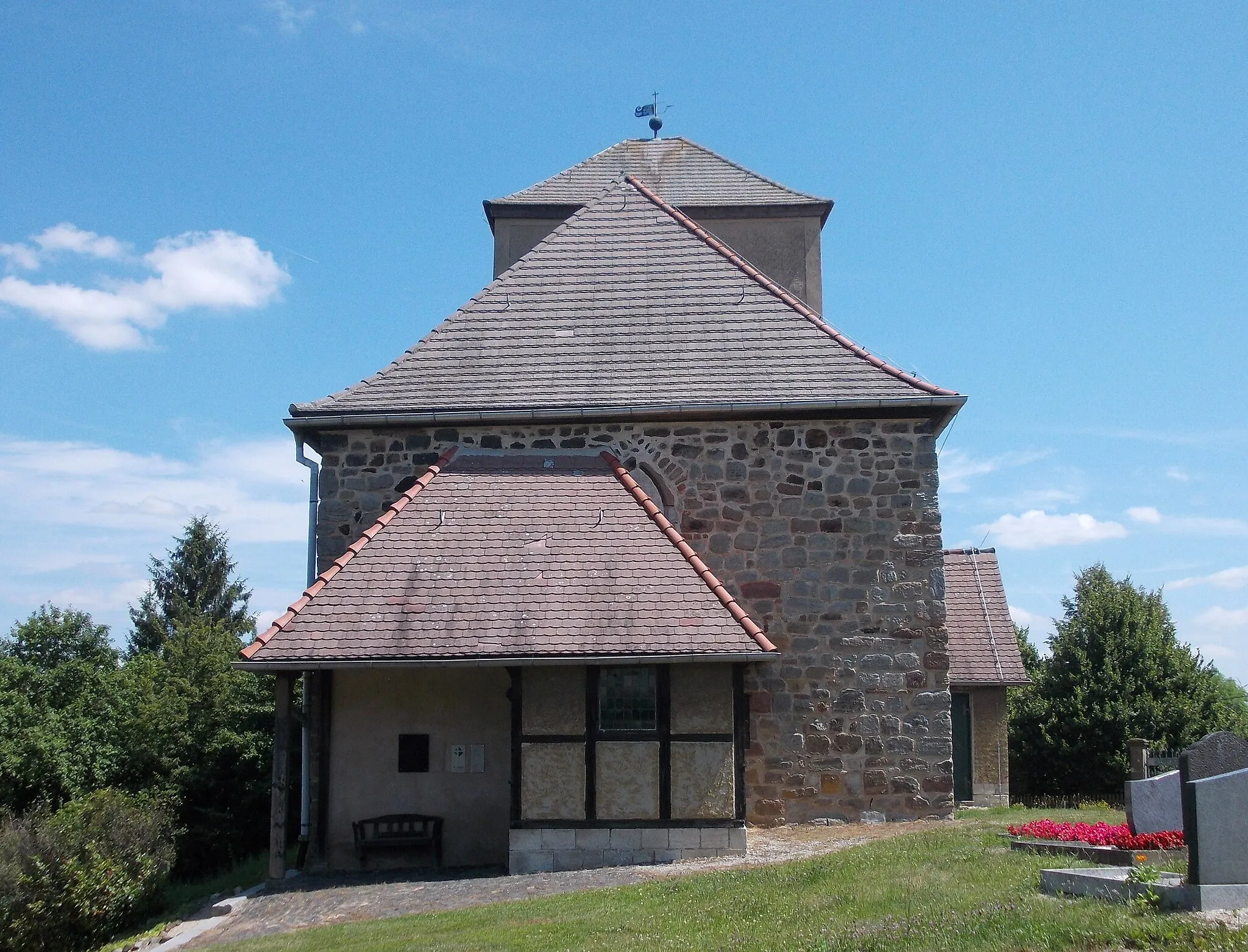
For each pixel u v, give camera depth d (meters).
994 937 6.48
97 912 12.62
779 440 14.08
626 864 11.52
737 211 19.44
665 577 12.38
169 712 22.39
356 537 14.12
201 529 47.12
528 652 11.54
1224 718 25.23
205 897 13.98
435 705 12.86
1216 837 6.85
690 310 15.46
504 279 16.22
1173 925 6.24
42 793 21.03
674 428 14.17
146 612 45.16
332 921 9.91
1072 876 7.56
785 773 13.41
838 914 7.83
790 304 15.45
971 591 22.86
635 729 11.80
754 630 11.73
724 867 10.88
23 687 23.83
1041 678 26.45
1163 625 26.14
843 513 13.90
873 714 13.48
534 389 14.40
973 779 21.02
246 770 21.88
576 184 20.30
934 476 13.92
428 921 9.28
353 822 12.60
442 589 12.25
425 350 15.11
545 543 12.79
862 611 13.70
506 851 12.55
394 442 14.30
